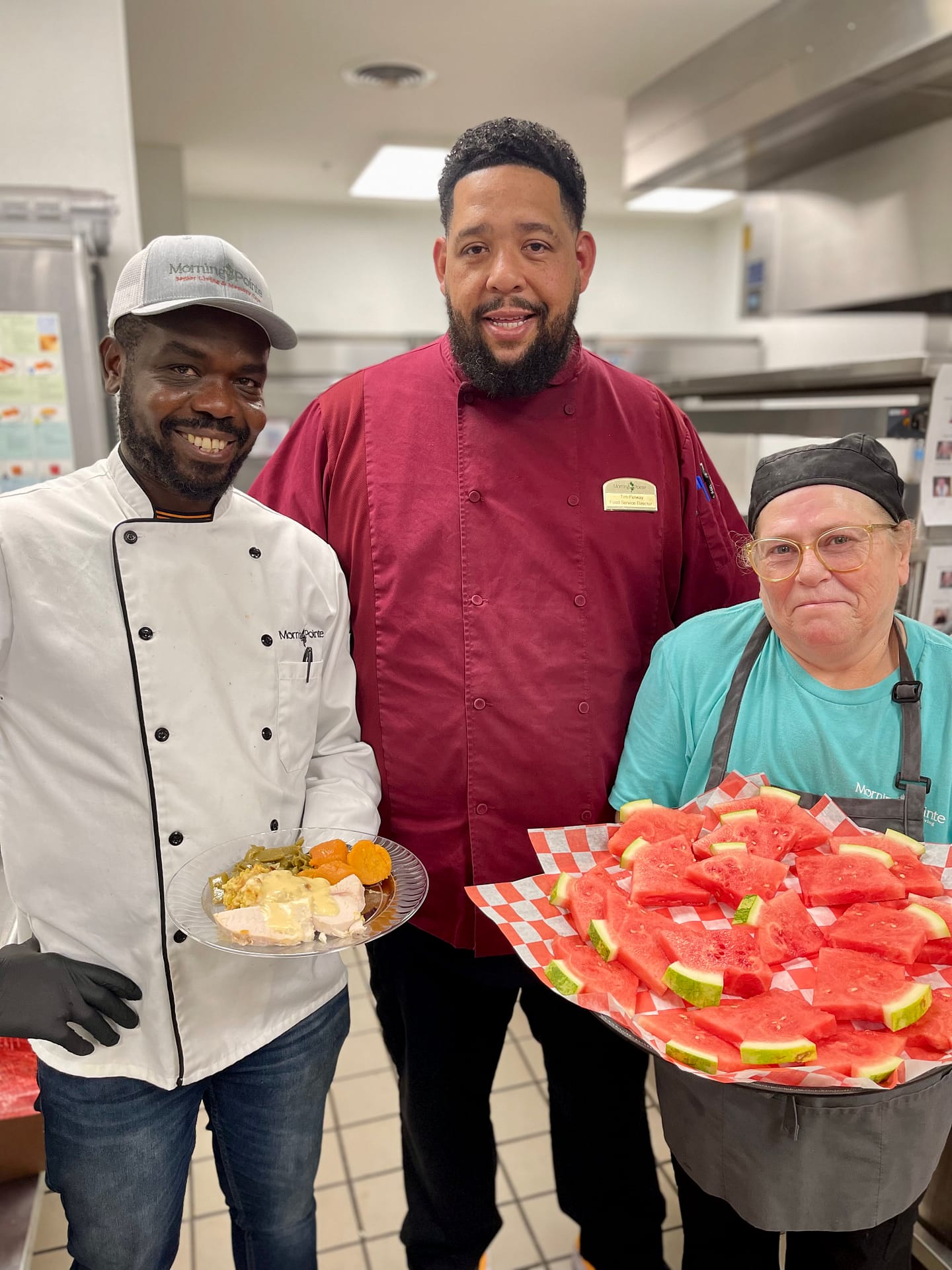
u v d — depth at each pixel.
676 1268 1.88
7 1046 1.82
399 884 1.27
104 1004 1.17
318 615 1.40
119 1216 1.26
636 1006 1.12
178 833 1.22
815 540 1.24
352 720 1.49
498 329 1.42
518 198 1.36
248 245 5.49
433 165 4.60
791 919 1.18
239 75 3.61
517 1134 2.28
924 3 2.23
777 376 2.40
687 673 1.46
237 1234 1.47
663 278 6.29
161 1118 1.26
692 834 1.34
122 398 1.17
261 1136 1.37
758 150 3.26
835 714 1.33
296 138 4.35
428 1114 1.64
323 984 1.40
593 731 1.55
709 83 3.16
